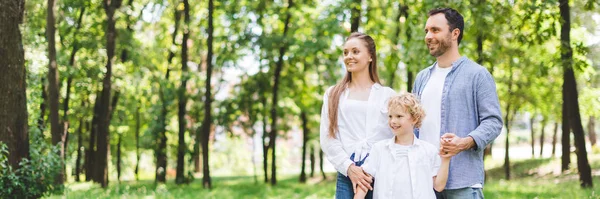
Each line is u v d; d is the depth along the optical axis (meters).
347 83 4.97
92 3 20.14
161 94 22.19
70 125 27.78
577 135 13.69
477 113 4.36
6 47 10.56
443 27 4.40
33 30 17.16
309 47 18.86
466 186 4.28
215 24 22.81
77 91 24.02
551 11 11.86
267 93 22.73
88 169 25.94
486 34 12.17
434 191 4.39
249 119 22.84
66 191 12.24
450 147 4.07
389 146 4.50
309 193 15.40
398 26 16.80
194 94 22.50
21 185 10.59
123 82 22.42
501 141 48.75
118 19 20.00
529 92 19.98
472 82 4.36
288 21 21.47
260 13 20.69
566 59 12.65
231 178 29.06
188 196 14.15
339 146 4.80
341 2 17.38
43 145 12.31
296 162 46.44
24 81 10.93
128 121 27.81
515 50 16.94
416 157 4.39
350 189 4.83
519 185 15.28
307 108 23.58
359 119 4.79
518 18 11.97
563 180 18.09
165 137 22.62
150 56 23.16
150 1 22.19
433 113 4.46
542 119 27.70
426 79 4.63
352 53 4.88
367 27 17.88
